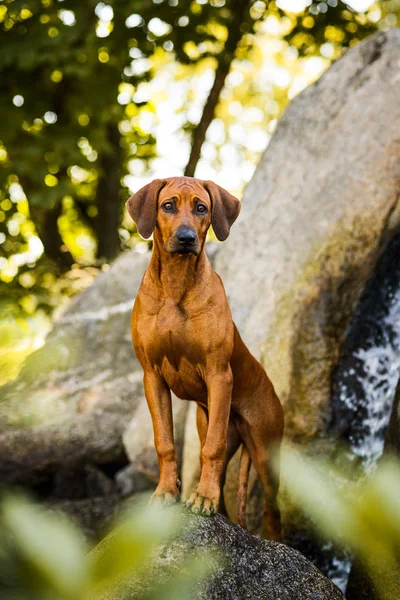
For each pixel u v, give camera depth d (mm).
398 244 5188
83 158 10109
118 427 6594
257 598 3012
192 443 5562
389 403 5062
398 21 12828
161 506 3279
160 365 3592
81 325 7203
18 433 6352
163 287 3533
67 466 6453
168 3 10180
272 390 4285
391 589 3641
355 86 6039
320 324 5098
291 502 4785
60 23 9492
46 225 11586
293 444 4953
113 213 11789
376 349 5109
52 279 9859
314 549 4770
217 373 3512
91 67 10062
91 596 2791
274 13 11281
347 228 5270
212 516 3227
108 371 6922
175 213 3482
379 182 5301
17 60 9648
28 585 1062
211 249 7301
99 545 3119
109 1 9539
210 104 11148
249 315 5656
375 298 5164
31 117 10250
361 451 4957
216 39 10734
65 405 6605
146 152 13375
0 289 7535
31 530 987
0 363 1958
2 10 10148
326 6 10727
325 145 5941
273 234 5910
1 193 11516
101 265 10383
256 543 3281
